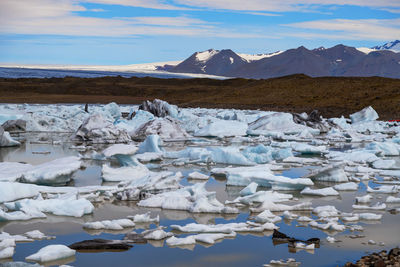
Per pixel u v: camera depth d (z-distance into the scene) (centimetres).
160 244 645
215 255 602
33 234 682
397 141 2053
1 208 828
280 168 1319
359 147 1975
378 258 568
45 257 575
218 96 6106
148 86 10275
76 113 2972
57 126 2600
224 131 2420
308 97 5228
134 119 2709
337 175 1142
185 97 7219
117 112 3338
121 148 1132
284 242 654
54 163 1138
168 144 2016
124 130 2088
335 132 2538
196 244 646
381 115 3812
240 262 579
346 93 5147
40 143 1998
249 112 3834
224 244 646
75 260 582
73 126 2642
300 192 1009
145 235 673
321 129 2770
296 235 687
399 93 4688
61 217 792
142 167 1160
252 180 1070
